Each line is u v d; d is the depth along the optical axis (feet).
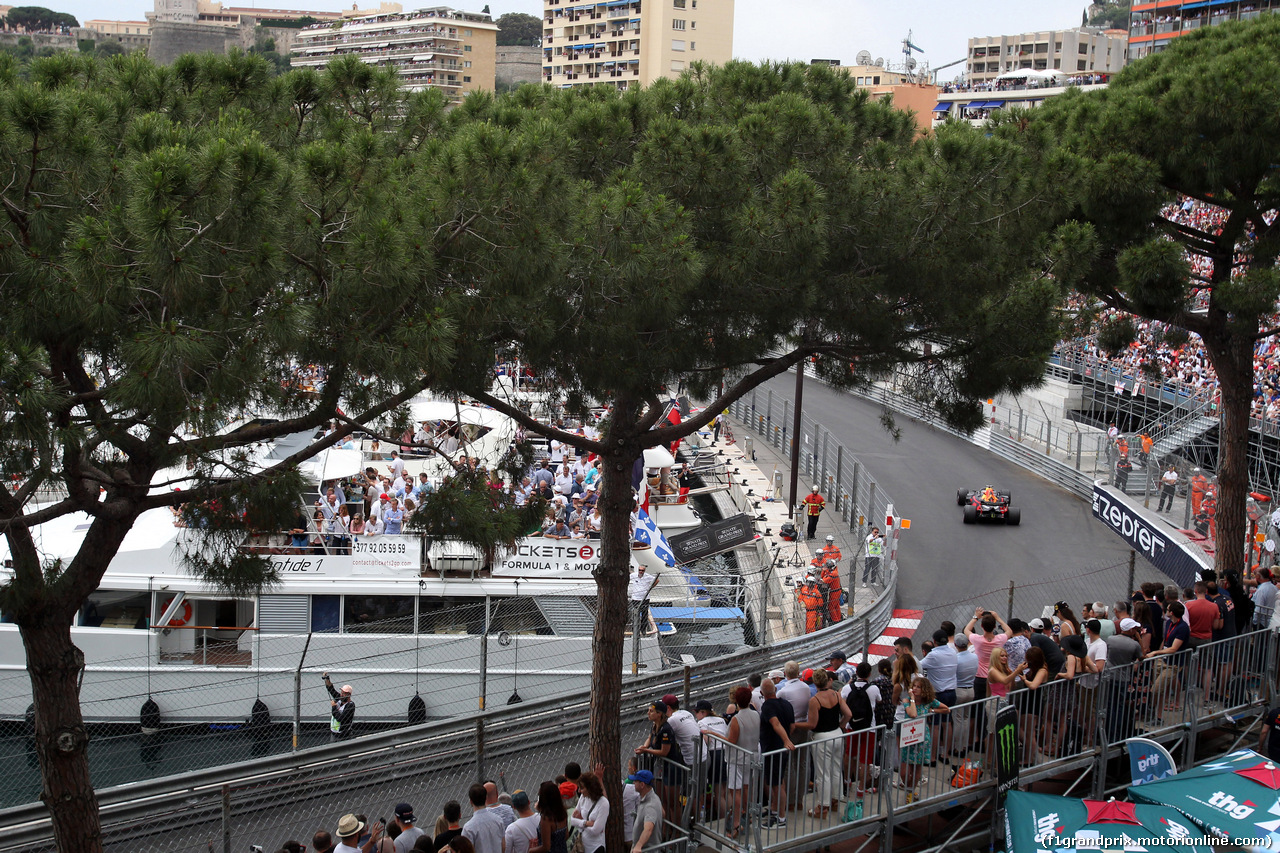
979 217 43.47
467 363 36.29
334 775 52.65
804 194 38.93
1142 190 59.26
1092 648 47.32
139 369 27.84
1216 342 66.80
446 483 38.09
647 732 59.62
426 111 42.80
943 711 43.50
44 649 32.89
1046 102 73.05
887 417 50.52
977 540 104.83
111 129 33.96
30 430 26.61
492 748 57.31
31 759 63.72
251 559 34.47
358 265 30.42
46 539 66.13
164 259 27.12
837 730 41.96
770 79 49.01
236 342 29.84
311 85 41.06
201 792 49.98
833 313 43.21
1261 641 53.47
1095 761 46.68
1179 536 90.99
